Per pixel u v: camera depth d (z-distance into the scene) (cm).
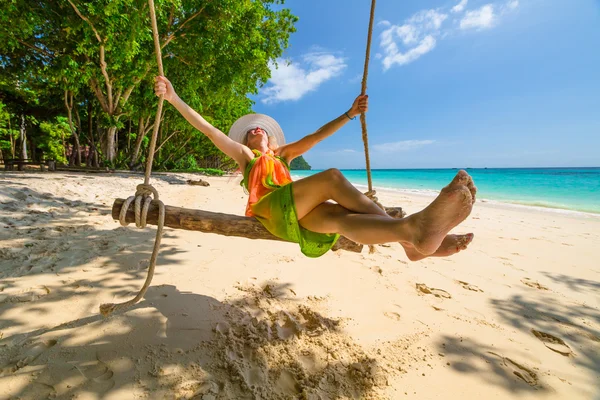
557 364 214
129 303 196
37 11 996
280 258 377
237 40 1352
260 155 271
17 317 215
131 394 160
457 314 272
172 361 186
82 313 227
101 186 791
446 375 196
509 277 373
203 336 211
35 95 1958
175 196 891
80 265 307
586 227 718
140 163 2027
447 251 185
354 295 293
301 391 174
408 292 309
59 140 3038
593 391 190
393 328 242
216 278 304
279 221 208
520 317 276
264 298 272
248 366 188
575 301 314
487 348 226
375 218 175
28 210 477
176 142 2956
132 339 202
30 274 279
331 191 192
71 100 1806
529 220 809
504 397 181
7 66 1376
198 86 1441
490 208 1078
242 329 223
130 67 1226
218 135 260
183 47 1283
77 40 1088
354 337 226
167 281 288
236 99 2006
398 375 192
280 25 1655
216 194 1030
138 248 371
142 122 1900
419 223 153
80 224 448
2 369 170
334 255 405
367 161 295
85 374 171
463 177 145
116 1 902
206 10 1197
